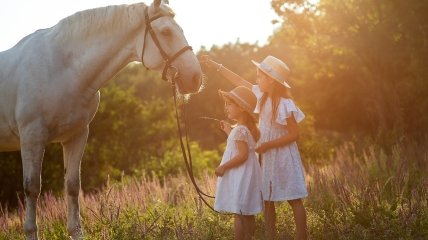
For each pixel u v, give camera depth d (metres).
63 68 5.15
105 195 6.36
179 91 5.12
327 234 5.04
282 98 4.88
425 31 17.50
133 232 5.20
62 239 5.73
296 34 22.20
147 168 16.45
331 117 27.91
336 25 20.52
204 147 46.06
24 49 5.28
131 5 5.23
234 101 4.73
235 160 4.61
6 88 5.20
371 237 4.90
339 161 10.16
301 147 16.64
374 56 19.75
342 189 5.88
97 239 5.36
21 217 6.84
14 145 5.54
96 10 5.23
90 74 5.20
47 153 18.00
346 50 21.17
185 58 5.08
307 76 28.47
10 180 17.38
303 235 4.82
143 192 7.22
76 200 5.43
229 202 4.66
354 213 5.37
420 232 4.91
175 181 9.52
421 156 9.49
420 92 18.08
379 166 8.65
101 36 5.21
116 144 26.59
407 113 19.34
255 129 4.77
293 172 4.84
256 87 5.27
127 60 5.31
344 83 26.59
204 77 5.64
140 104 31.48
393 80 20.31
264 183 4.87
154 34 5.12
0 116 5.32
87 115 5.34
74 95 5.17
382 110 20.41
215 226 5.23
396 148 10.71
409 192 6.80
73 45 5.20
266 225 4.66
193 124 49.69
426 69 17.30
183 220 5.88
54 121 5.12
